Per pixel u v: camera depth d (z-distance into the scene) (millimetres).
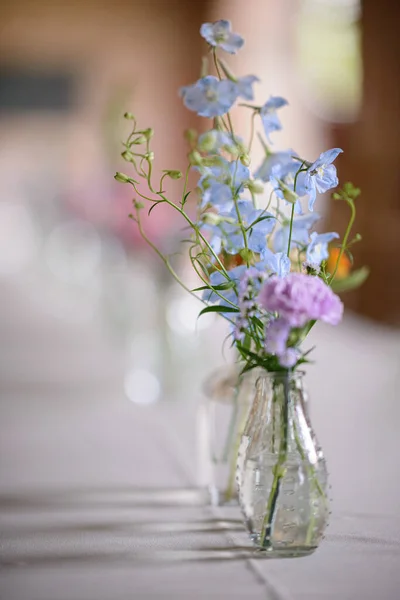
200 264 1111
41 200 4590
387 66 3719
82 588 1043
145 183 3738
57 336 2646
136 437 1555
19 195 7402
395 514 1204
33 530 1188
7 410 1742
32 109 7707
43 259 4340
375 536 1143
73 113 7750
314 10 5281
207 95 1106
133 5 7734
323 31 5074
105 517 1223
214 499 1258
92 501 1278
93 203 3090
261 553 1102
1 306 3375
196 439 1529
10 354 2375
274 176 1084
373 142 3779
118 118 2809
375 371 1934
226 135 1116
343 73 4832
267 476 1084
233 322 1091
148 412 1708
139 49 7793
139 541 1147
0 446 1525
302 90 5559
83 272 3426
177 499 1278
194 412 1701
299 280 1000
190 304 1825
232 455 1246
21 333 2709
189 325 1814
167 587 1040
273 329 1003
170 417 1670
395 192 3695
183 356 1800
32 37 7664
